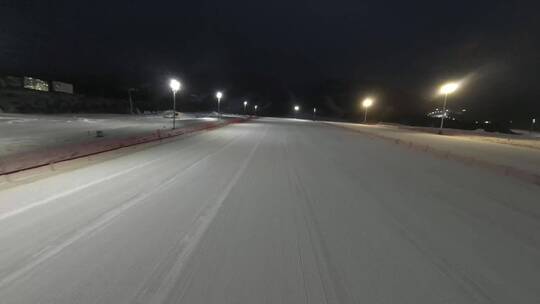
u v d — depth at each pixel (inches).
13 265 106.2
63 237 129.5
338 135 808.9
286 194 205.3
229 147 457.1
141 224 146.0
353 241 135.0
